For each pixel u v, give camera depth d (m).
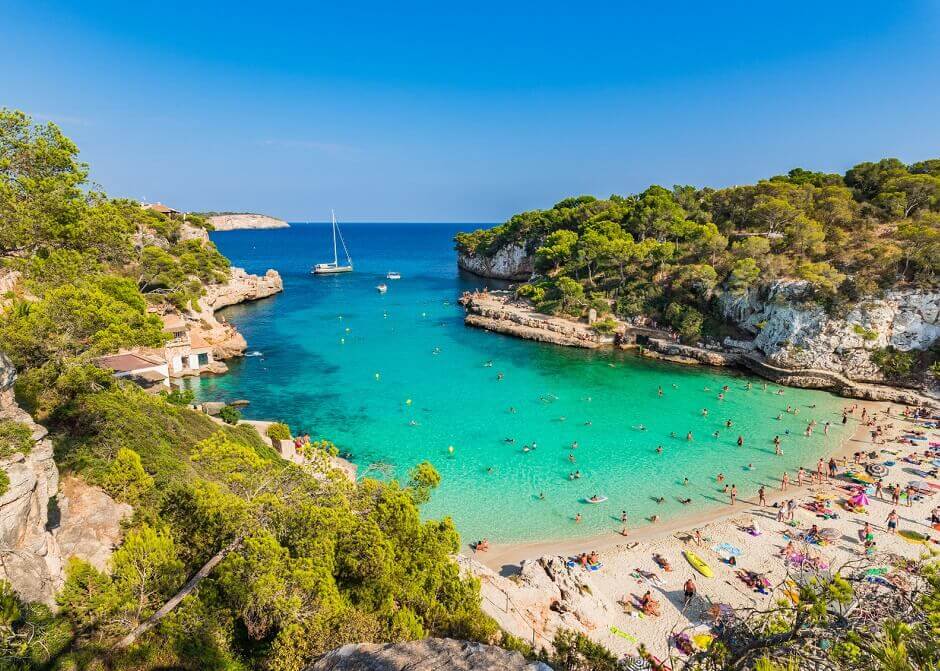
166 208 117.50
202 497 18.52
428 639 12.27
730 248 90.25
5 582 12.76
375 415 54.69
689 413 56.03
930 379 59.53
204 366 66.69
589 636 24.47
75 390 23.83
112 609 15.00
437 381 65.81
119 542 17.84
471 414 55.25
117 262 39.31
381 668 11.16
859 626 8.77
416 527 20.95
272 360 73.81
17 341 20.73
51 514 17.09
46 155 18.53
